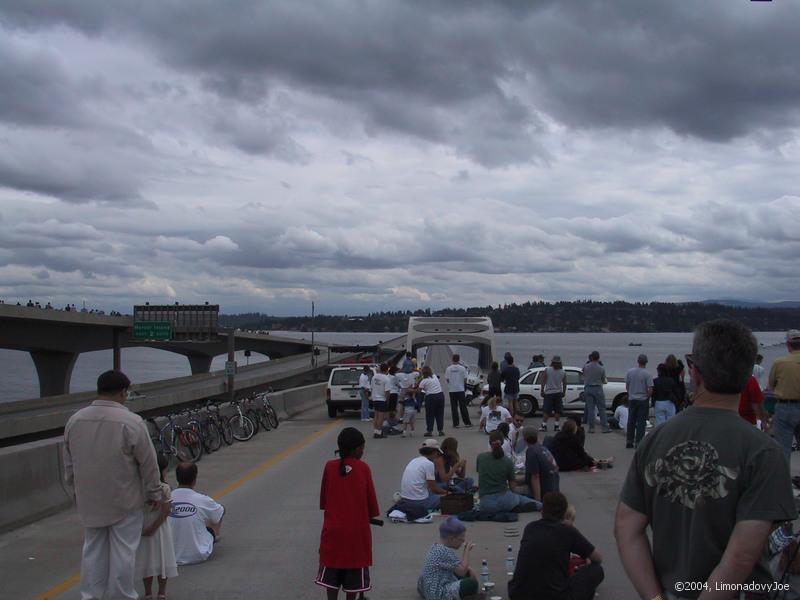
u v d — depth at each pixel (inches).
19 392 4591.5
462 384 959.0
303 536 422.3
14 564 366.0
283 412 1166.3
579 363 3873.0
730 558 127.6
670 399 643.5
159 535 303.4
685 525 134.7
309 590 327.6
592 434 843.4
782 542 209.0
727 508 131.3
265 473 647.1
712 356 137.9
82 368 7367.1
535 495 483.2
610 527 433.1
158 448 660.7
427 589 314.0
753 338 138.9
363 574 288.8
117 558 269.6
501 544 402.9
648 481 139.3
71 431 270.4
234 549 396.2
